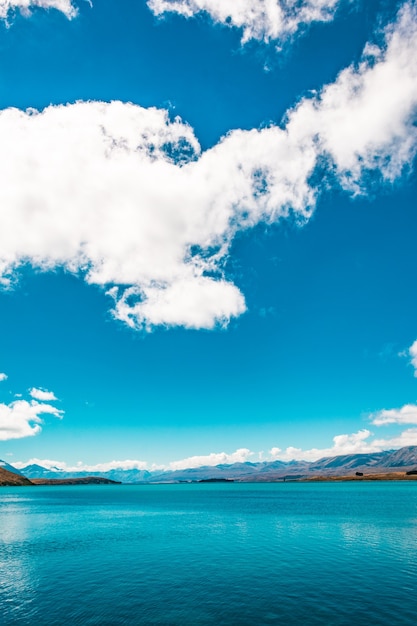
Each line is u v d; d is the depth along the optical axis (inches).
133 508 6456.7
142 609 1505.9
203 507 6501.0
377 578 1884.8
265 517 4611.2
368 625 1326.3
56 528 3897.6
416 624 1331.2
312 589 1732.3
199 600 1605.6
